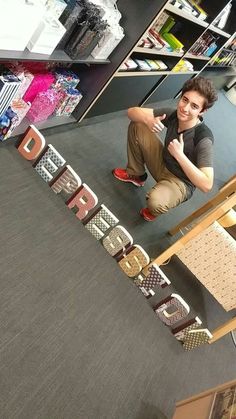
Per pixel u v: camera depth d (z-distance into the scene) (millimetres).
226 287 1858
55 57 1814
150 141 2299
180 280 2252
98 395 1395
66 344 1447
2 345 1283
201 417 1295
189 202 3021
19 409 1188
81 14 1807
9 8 1337
